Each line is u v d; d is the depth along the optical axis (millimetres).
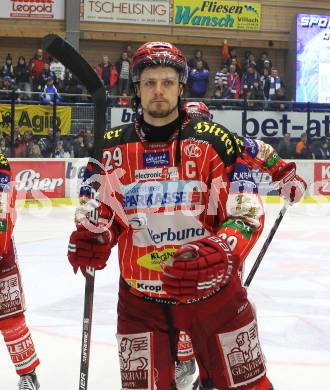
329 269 7355
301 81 18953
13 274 3297
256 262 3307
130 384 2500
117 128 2500
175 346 2496
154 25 18984
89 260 2359
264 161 3328
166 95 2318
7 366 4172
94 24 18625
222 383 2451
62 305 5719
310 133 15070
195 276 2066
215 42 19312
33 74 15523
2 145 12961
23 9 18031
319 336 4840
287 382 3873
